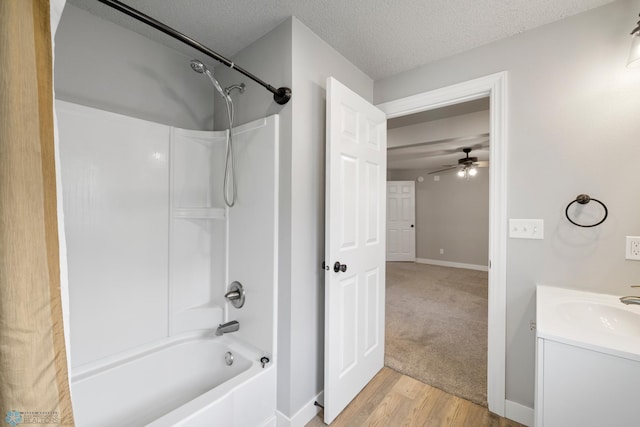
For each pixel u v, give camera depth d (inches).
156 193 64.9
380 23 56.6
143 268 62.7
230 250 68.1
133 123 61.0
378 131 73.6
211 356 66.6
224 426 46.9
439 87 69.7
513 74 59.1
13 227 20.3
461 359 82.1
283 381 56.3
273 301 57.4
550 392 34.4
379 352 75.6
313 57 59.8
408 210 242.4
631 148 47.9
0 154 19.9
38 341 21.2
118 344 58.6
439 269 214.5
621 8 48.6
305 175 58.2
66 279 24.2
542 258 55.7
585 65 51.8
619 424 30.4
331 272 56.1
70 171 52.7
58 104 51.1
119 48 60.1
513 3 50.3
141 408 57.6
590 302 45.9
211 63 74.3
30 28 21.4
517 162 58.3
